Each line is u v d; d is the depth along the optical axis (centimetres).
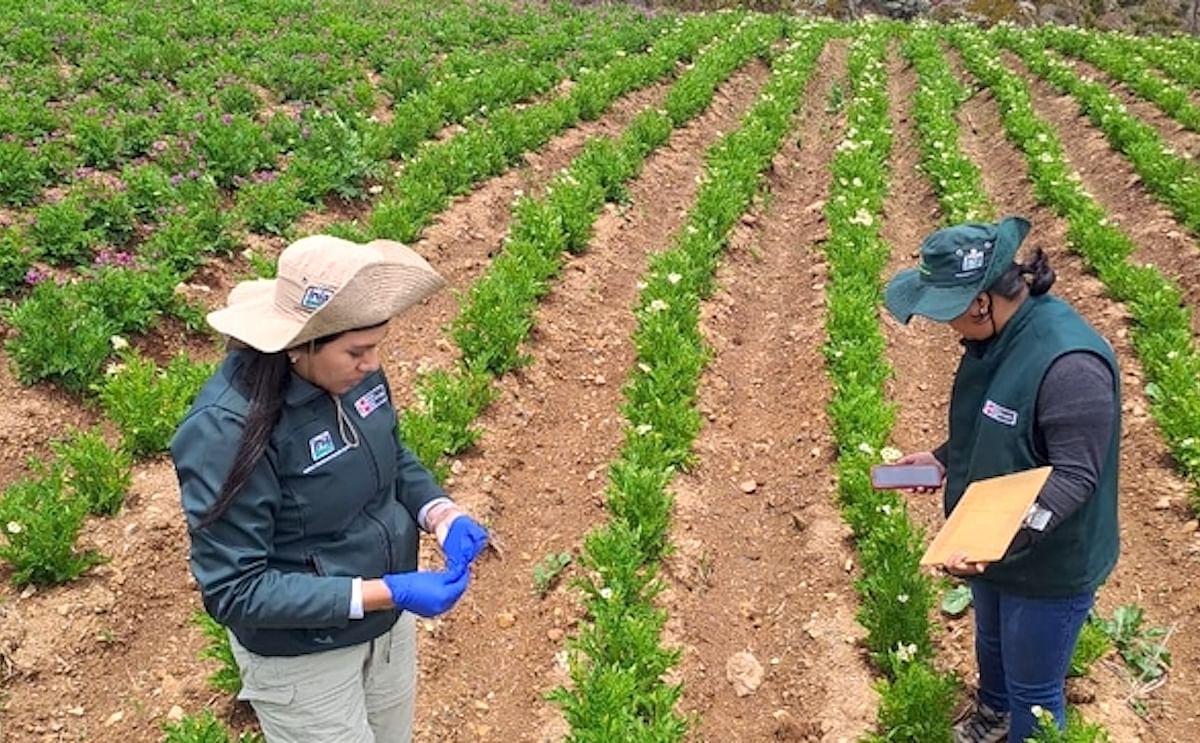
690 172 1496
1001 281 395
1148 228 1284
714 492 779
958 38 2700
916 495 770
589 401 898
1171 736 549
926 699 521
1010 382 400
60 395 776
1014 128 1645
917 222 1377
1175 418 795
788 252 1256
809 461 811
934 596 623
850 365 877
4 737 520
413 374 873
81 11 1897
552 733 555
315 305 313
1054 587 423
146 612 607
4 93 1318
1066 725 484
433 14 2408
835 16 5316
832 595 658
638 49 2291
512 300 927
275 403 322
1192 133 1667
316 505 341
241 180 1171
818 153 1648
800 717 575
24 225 978
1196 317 1061
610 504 701
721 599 673
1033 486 381
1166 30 6419
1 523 614
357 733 377
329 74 1631
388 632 388
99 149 1174
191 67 1639
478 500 729
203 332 894
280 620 329
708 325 1014
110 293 845
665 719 521
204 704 551
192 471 317
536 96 1761
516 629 634
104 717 541
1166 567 688
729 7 4591
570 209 1151
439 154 1268
